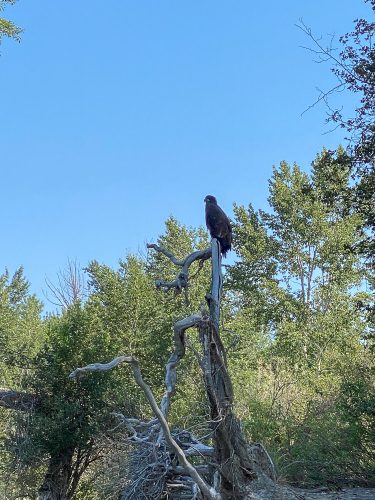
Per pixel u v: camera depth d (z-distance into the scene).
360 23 13.77
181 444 9.90
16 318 35.25
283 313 35.19
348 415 16.33
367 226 15.34
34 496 17.30
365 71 13.76
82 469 17.59
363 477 15.66
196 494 9.22
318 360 30.72
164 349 19.95
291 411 19.48
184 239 32.12
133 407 17.55
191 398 16.20
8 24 16.83
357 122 14.26
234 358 21.83
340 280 34.19
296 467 15.82
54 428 16.92
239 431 8.60
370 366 19.47
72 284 33.19
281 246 36.00
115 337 20.19
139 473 9.96
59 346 18.31
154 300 21.77
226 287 35.53
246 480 8.65
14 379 18.86
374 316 18.91
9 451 16.97
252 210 37.41
